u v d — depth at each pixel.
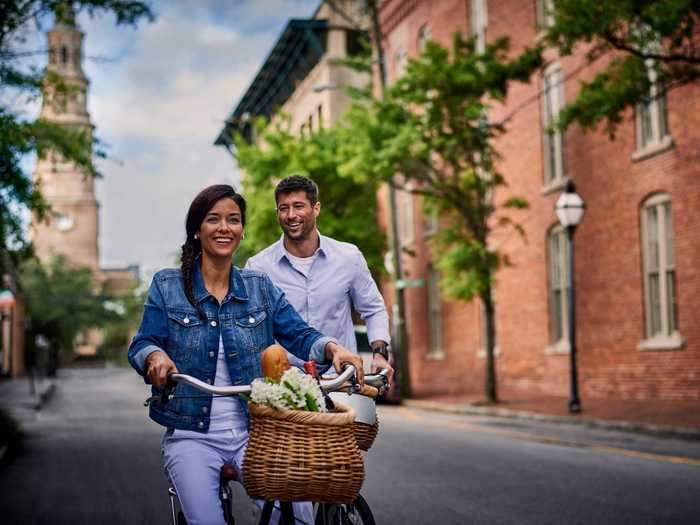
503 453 12.68
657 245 20.88
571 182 19.94
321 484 3.76
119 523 8.45
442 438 14.88
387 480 10.27
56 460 13.41
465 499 9.01
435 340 34.19
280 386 3.77
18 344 60.69
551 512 8.28
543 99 25.22
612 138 15.54
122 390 39.06
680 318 19.69
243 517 8.29
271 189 32.94
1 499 10.02
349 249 6.05
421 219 34.62
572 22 14.12
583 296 23.47
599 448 13.25
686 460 11.74
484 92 22.30
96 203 104.56
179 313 4.35
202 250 4.46
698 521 7.83
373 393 4.49
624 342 21.77
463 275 23.12
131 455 13.78
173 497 4.38
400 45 36.31
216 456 4.30
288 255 5.98
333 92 42.34
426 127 22.52
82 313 79.19
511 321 27.41
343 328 6.10
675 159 19.81
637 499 8.89
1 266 17.69
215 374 4.36
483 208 23.44
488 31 28.66
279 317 4.57
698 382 19.16
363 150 22.81
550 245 25.27
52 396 34.25
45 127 14.16
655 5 13.75
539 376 25.73
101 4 12.62
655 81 15.14
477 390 29.78
